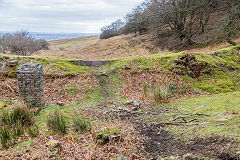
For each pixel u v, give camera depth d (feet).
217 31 53.06
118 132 15.39
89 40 183.11
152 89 28.12
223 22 51.42
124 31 115.34
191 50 59.26
